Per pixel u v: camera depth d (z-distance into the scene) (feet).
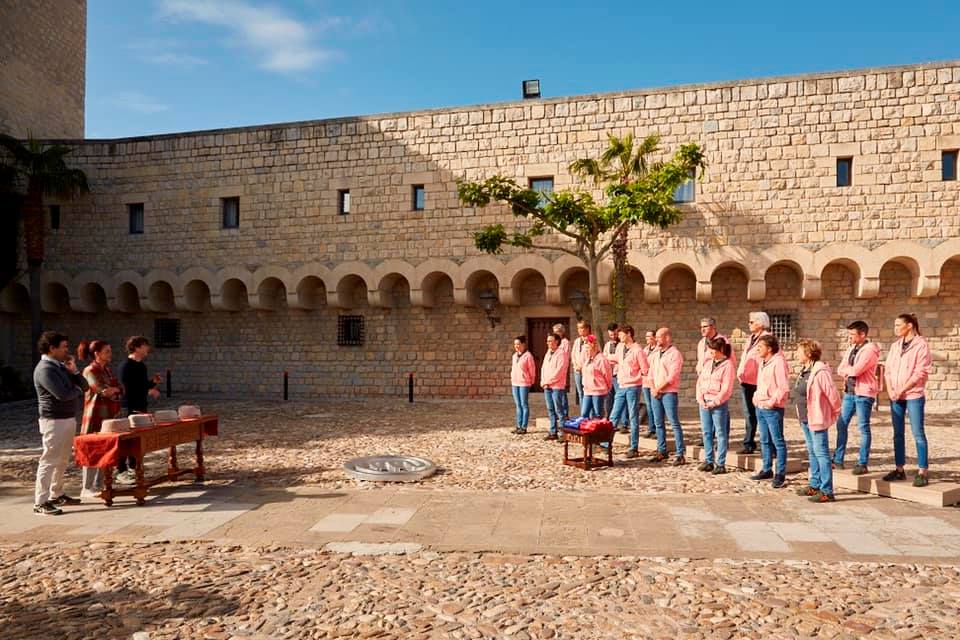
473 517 19.81
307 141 59.21
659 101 51.78
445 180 55.93
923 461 21.72
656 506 20.94
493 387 56.90
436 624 12.48
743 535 17.81
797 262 48.91
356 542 17.52
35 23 70.18
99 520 19.83
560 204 40.57
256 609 13.21
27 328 66.23
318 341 61.05
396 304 59.36
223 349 63.26
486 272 55.52
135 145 63.21
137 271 62.64
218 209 61.16
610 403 36.91
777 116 49.70
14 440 36.76
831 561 15.72
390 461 27.09
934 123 47.42
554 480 24.97
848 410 24.93
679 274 53.21
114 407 24.32
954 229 46.93
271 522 19.45
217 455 30.63
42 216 59.26
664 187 39.19
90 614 13.02
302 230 59.06
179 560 16.21
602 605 13.29
